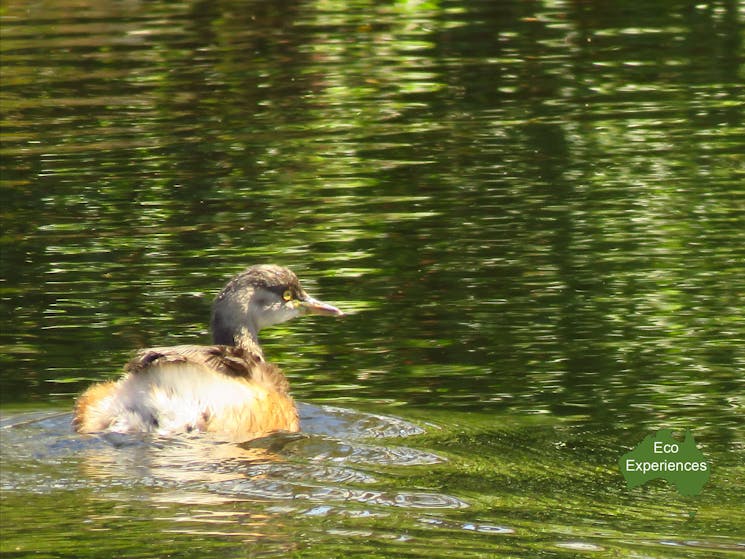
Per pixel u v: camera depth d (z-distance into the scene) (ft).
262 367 36.47
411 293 48.11
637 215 56.13
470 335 44.14
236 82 82.02
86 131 71.51
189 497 28.94
